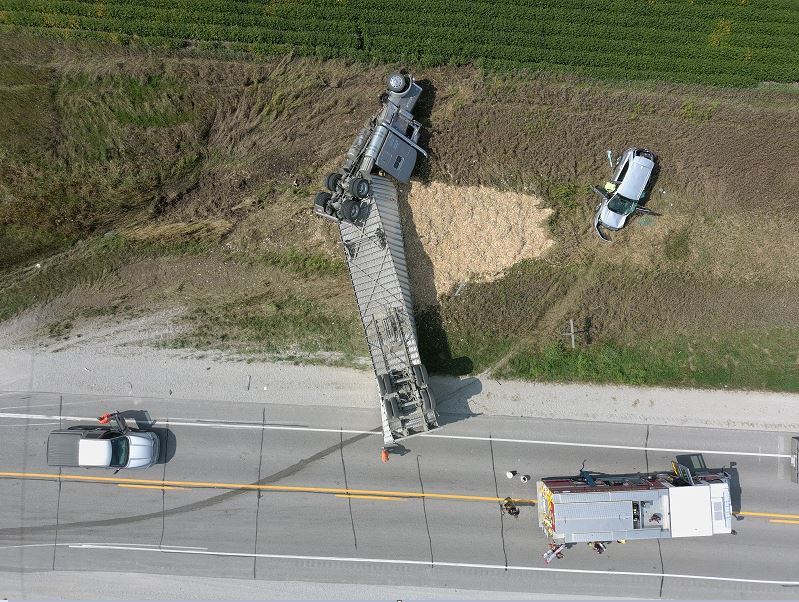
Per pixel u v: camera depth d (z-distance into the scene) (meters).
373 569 22.67
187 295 23.28
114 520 22.72
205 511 22.75
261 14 23.69
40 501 22.73
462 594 22.69
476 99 23.92
